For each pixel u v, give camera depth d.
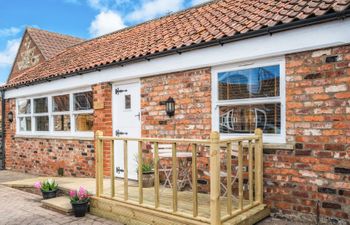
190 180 6.05
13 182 8.39
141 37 8.55
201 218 4.23
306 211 4.66
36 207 6.30
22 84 10.23
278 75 5.07
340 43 4.30
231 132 5.63
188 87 6.16
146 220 4.81
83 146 8.47
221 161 5.69
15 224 5.25
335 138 4.41
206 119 5.91
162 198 5.38
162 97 6.61
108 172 7.75
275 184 4.98
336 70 4.41
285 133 4.92
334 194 4.41
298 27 4.61
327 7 4.41
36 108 10.41
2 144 11.87
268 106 5.21
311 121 4.64
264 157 5.10
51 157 9.59
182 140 4.42
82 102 8.62
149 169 6.37
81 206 5.55
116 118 7.65
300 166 4.73
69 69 8.69
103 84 7.71
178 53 6.12
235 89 5.56
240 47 5.26
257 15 5.68
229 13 6.79
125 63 7.04
